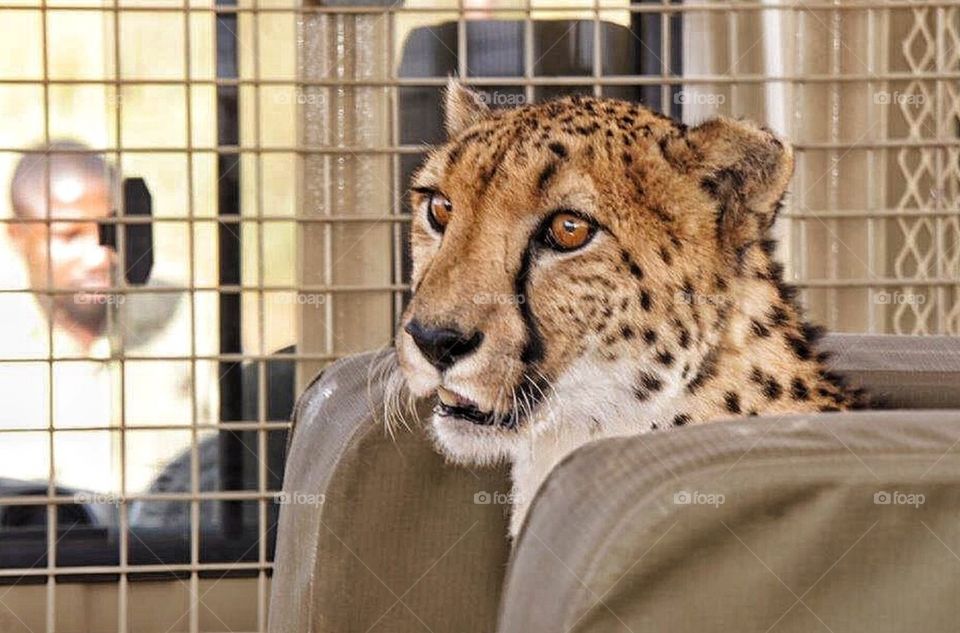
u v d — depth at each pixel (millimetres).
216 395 2480
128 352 2447
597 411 1368
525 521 753
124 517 2266
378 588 1195
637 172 1396
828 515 646
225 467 2486
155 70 2418
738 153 1405
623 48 2410
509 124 1442
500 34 2398
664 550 643
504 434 1283
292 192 2402
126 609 2355
